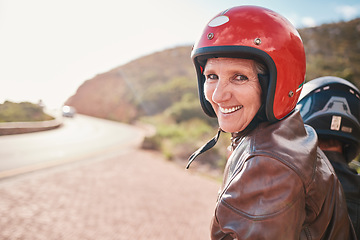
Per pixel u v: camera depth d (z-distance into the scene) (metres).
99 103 57.88
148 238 3.95
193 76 53.69
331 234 0.76
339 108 1.07
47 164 8.59
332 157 1.07
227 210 0.65
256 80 0.72
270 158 0.63
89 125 31.72
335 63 21.23
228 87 0.73
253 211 0.61
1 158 9.04
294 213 0.61
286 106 0.74
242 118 0.75
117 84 61.56
